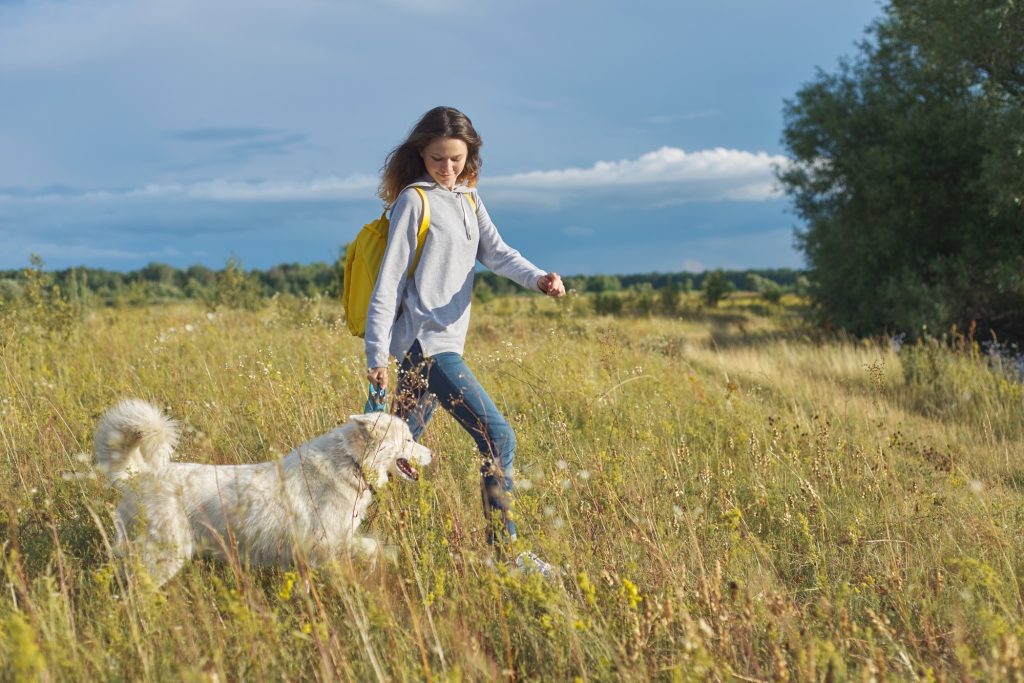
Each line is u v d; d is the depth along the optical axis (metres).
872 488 4.55
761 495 4.34
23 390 5.95
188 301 24.27
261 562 3.33
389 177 3.86
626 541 3.53
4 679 2.30
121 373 6.98
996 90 18.92
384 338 3.54
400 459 3.50
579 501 4.01
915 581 3.37
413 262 3.65
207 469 3.39
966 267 18.77
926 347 10.50
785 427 5.80
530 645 2.90
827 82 23.03
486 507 3.62
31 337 9.05
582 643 2.77
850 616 3.08
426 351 3.64
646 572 3.26
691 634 2.46
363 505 3.44
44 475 4.18
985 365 9.71
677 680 2.24
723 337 20.56
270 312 14.00
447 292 3.68
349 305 3.82
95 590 3.10
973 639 2.94
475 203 3.92
